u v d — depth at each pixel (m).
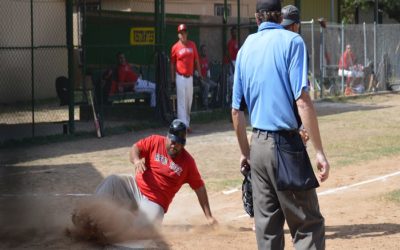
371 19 65.50
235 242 13.05
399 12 64.81
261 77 9.16
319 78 45.62
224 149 25.36
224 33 37.84
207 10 46.62
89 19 36.09
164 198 13.42
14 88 41.31
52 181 19.58
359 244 12.80
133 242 12.92
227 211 15.85
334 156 23.38
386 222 14.48
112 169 21.41
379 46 48.41
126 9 43.66
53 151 25.28
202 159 23.20
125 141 27.75
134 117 33.19
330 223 14.51
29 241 13.19
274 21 9.41
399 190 17.58
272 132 9.13
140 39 33.34
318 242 9.23
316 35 48.00
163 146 13.44
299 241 9.32
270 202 9.40
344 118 34.28
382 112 36.97
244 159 10.04
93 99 29.98
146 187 13.38
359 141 26.69
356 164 21.86
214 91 36.50
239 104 9.67
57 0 44.50
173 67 30.61
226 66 36.66
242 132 9.80
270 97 9.11
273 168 9.12
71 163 22.62
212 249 12.52
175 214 15.55
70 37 29.44
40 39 43.19
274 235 9.45
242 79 9.51
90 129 30.39
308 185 9.02
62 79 32.12
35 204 16.45
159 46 32.47
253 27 38.97
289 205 9.15
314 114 8.84
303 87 8.81
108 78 32.47
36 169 21.61
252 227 14.27
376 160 22.56
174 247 12.66
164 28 32.94
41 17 43.31
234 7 48.19
